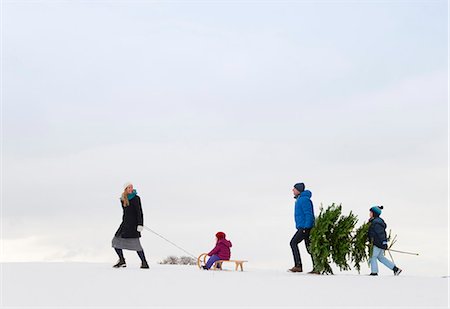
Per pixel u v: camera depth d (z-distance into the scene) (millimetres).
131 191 13930
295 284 11062
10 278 11375
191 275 12438
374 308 8398
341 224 14359
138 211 13898
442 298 9383
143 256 14031
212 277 12117
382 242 14055
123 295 9305
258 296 9367
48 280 11078
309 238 14430
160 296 9242
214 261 14828
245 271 14742
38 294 9352
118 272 12695
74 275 11953
